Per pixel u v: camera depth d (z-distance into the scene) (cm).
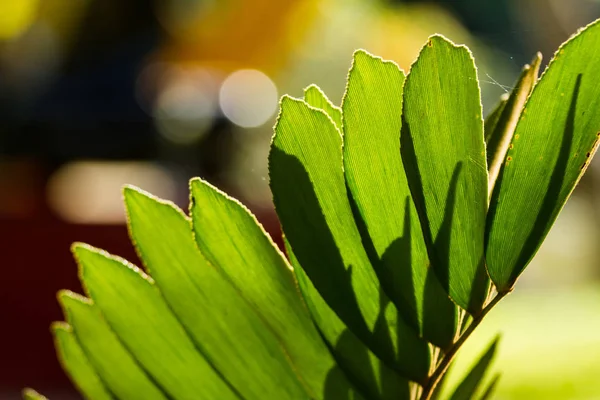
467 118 56
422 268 58
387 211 58
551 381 180
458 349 58
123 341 65
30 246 239
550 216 55
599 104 55
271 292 62
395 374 61
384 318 59
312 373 63
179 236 63
